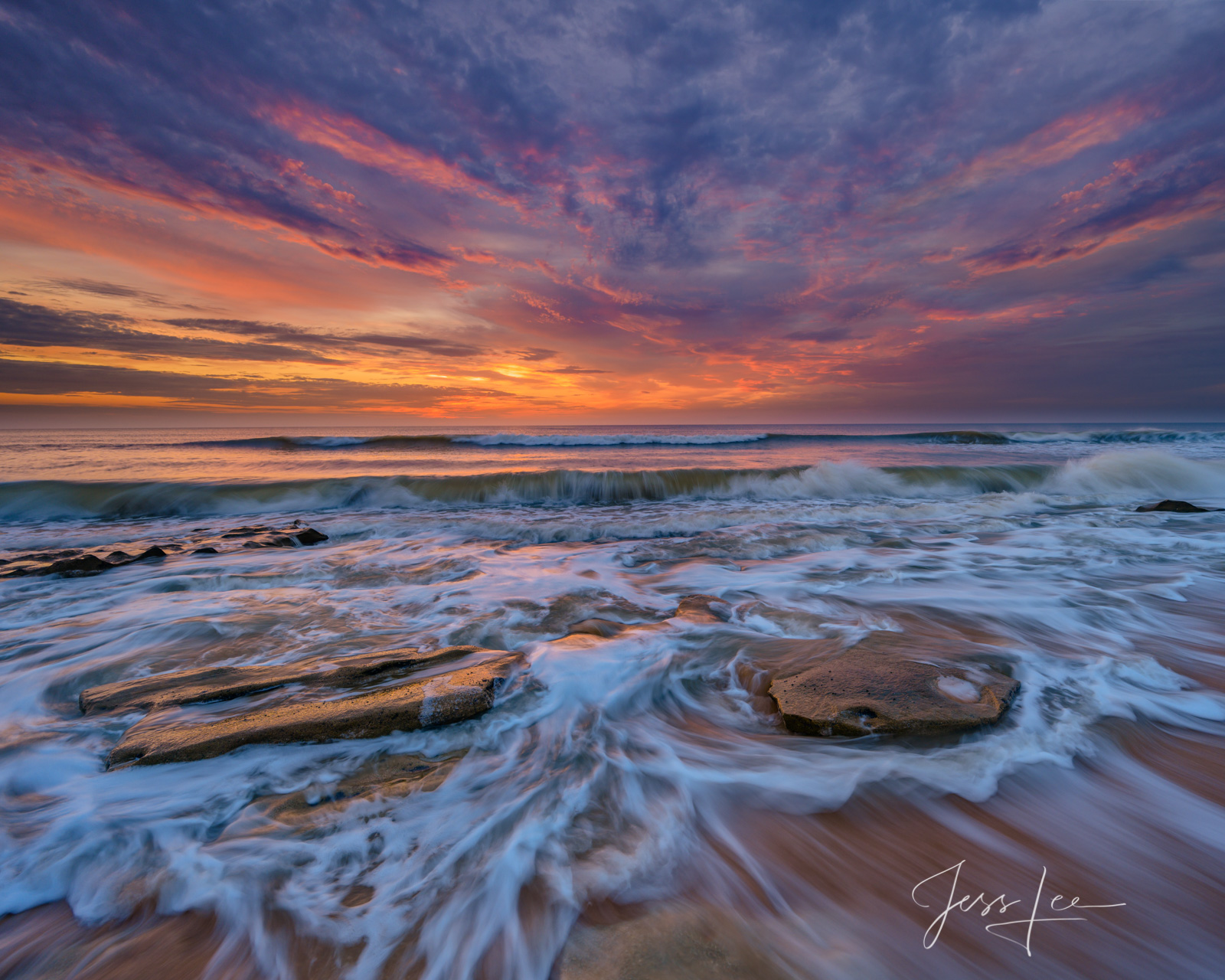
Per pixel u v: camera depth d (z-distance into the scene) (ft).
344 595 17.81
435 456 69.62
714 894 6.06
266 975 5.22
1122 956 5.30
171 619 15.38
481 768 8.39
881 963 5.20
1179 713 9.76
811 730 9.29
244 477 48.83
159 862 6.54
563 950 5.32
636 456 68.74
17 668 12.29
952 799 7.63
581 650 12.48
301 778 8.07
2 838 6.89
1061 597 16.80
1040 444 89.25
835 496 42.75
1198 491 41.24
